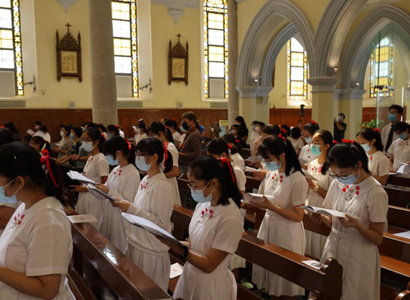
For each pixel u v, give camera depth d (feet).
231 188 7.45
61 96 47.44
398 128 19.27
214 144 12.33
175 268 11.10
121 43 51.06
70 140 31.81
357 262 8.78
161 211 9.23
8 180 5.48
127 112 50.90
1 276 5.26
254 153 24.57
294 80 63.46
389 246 9.91
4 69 45.19
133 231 9.47
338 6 28.37
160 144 9.57
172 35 52.70
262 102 41.86
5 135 10.87
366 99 62.39
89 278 12.87
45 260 5.36
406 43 32.42
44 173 5.79
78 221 11.09
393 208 12.44
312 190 13.06
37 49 45.78
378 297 9.07
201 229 7.54
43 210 5.63
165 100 53.16
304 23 31.40
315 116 31.32
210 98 56.18
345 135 40.37
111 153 11.68
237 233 7.24
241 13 38.91
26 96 46.19
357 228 8.34
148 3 50.98
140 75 52.26
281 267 8.45
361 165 8.65
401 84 32.86
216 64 56.24
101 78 29.07
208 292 7.30
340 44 30.35
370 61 60.75
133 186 11.57
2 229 8.30
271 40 40.11
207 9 54.75
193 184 7.29
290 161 10.48
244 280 13.03
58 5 46.29
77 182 15.57
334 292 7.58
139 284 7.05
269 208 9.96
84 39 47.96
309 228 11.86
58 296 5.82
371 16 35.76
